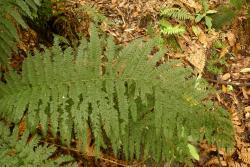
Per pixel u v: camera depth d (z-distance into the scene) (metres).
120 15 4.73
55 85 2.64
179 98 2.57
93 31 2.71
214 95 4.46
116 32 4.53
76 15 4.15
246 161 3.97
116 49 3.21
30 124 2.64
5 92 2.71
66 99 2.56
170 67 2.64
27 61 2.75
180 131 2.60
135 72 2.62
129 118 2.76
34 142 2.58
